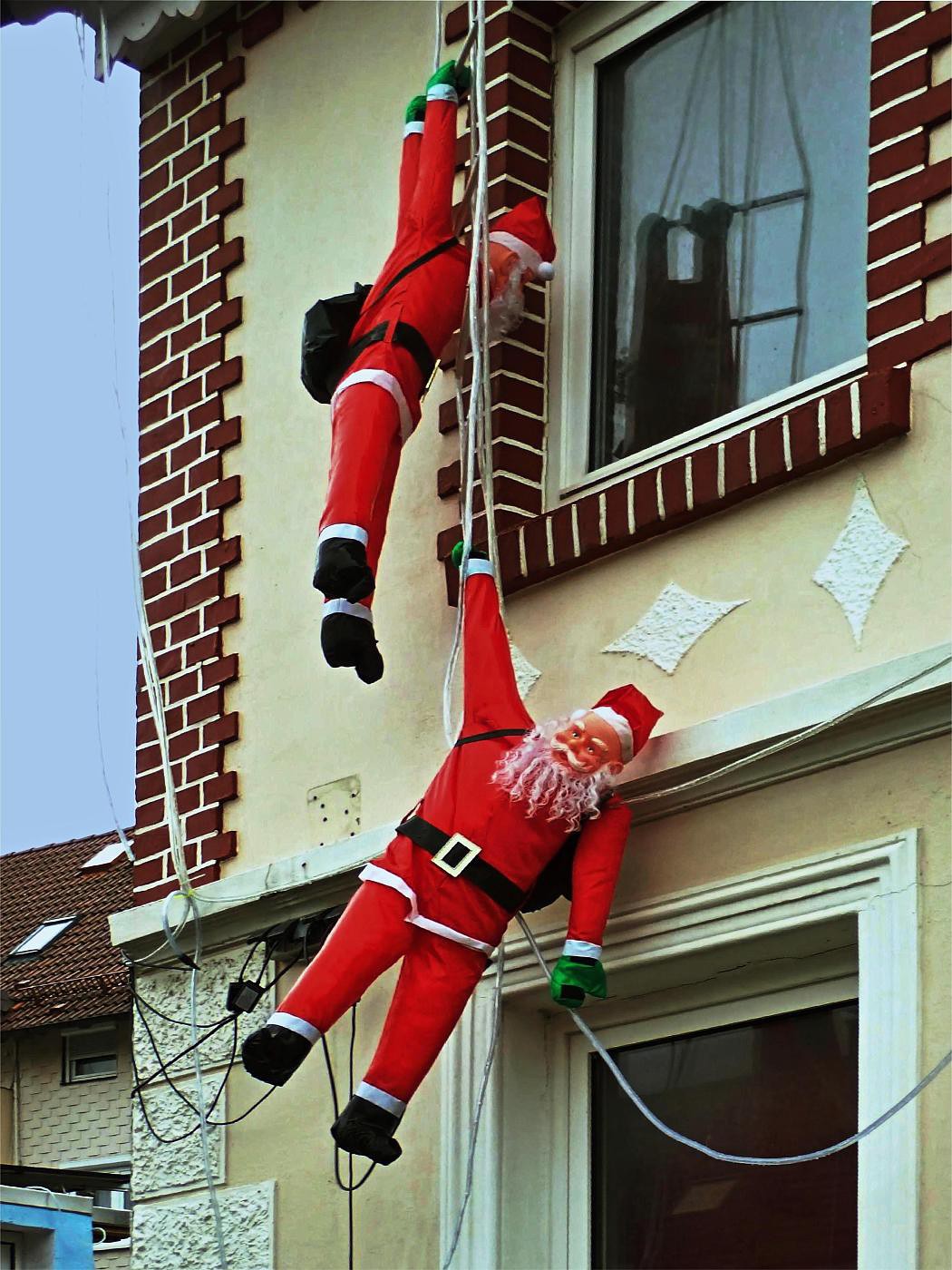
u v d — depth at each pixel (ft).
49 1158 61.72
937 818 17.79
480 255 22.03
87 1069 62.44
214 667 25.53
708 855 19.48
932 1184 16.90
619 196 23.71
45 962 65.00
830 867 18.38
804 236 21.61
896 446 19.08
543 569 21.65
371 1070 19.01
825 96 21.85
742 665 19.81
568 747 18.83
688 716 20.11
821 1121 19.36
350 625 20.61
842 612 19.11
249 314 26.68
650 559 20.98
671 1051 20.83
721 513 20.42
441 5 24.23
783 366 21.42
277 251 26.61
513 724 19.54
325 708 24.14
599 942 18.75
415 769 22.88
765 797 19.17
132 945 25.14
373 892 19.11
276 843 24.17
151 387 27.66
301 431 25.54
